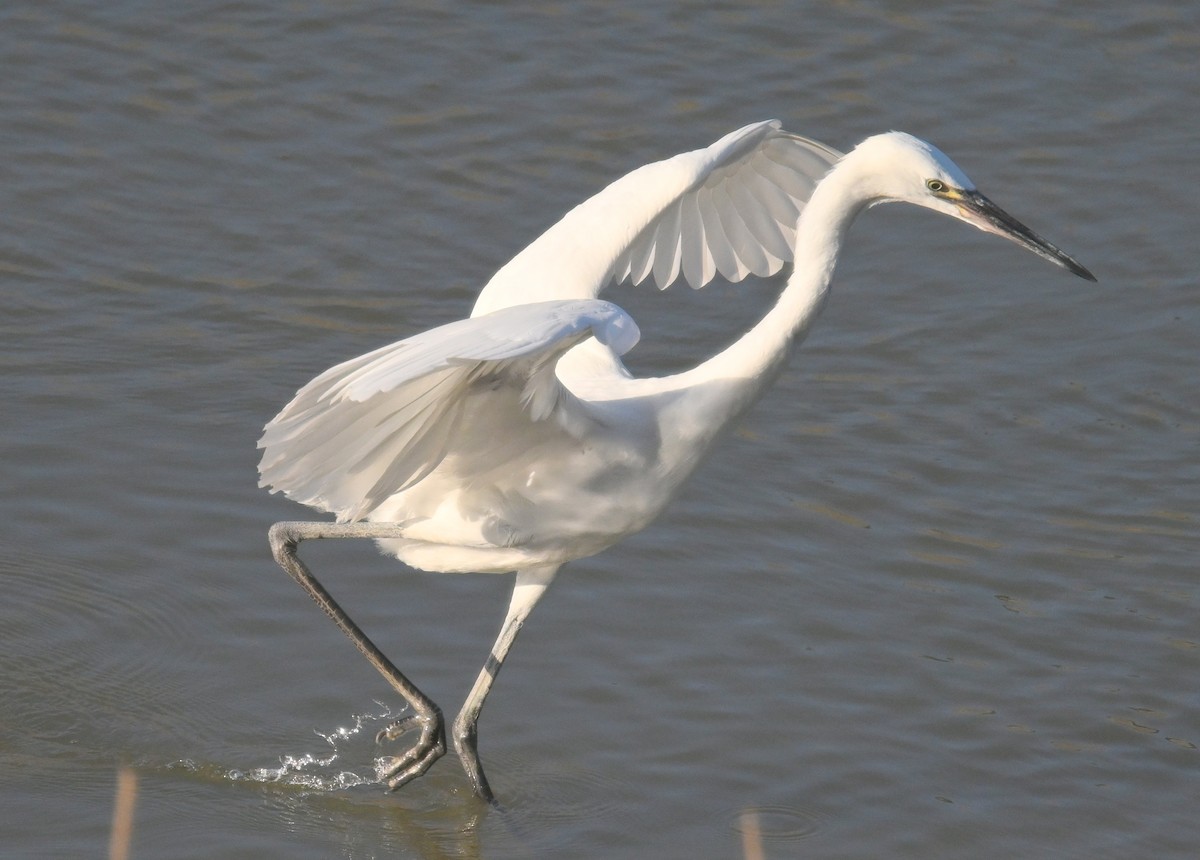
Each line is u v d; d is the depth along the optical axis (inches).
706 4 774.5
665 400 369.4
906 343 594.2
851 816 395.5
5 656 430.3
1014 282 628.4
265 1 761.6
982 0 778.2
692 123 695.7
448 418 324.8
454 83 717.9
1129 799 404.5
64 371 550.0
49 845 370.9
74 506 486.9
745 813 394.9
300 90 709.3
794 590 474.6
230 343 572.7
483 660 443.8
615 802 398.3
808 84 721.6
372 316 592.7
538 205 652.7
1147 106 720.3
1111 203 666.2
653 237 421.1
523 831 388.8
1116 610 473.1
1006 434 549.3
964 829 392.5
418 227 640.4
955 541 498.9
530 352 269.9
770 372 371.9
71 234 620.4
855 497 516.1
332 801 396.5
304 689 431.5
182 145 673.0
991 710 432.8
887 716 428.8
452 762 417.1
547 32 752.3
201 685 429.7
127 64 714.8
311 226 637.3
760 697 433.4
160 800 390.6
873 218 663.8
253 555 476.4
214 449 517.0
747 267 435.5
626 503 370.9
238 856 373.4
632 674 439.5
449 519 369.4
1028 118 709.9
